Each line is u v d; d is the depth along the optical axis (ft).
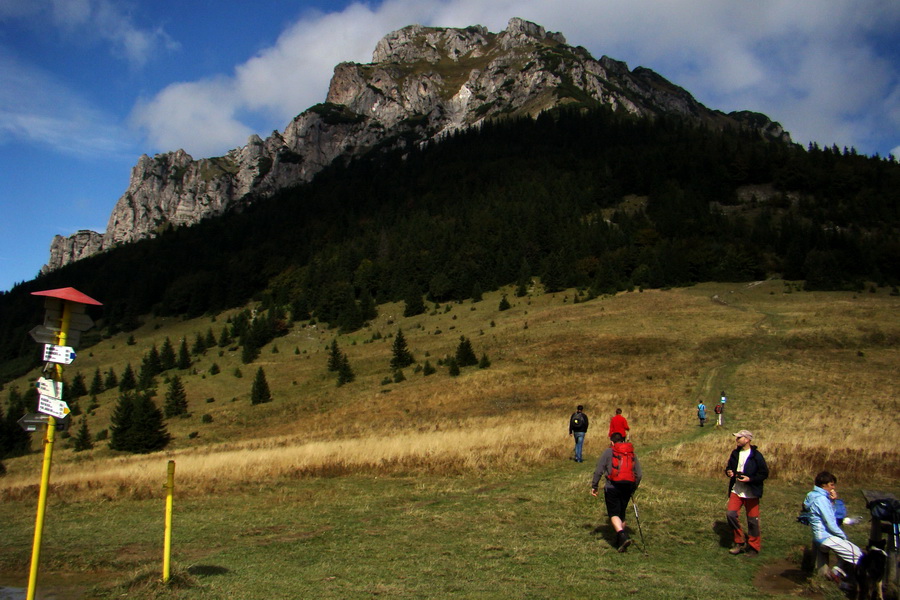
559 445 73.26
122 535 39.73
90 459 199.31
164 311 589.73
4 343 571.69
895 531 24.45
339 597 24.93
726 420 110.83
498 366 241.76
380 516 41.29
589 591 25.20
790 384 161.99
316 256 637.30
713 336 241.35
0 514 51.83
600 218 549.95
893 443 70.69
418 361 284.61
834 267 364.38
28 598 21.45
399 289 492.95
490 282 466.70
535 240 510.99
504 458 63.31
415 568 29.09
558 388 191.21
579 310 338.75
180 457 107.65
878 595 24.03
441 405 191.21
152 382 338.13
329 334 426.92
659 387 171.83
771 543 33.19
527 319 336.90
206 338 442.50
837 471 53.62
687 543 33.19
